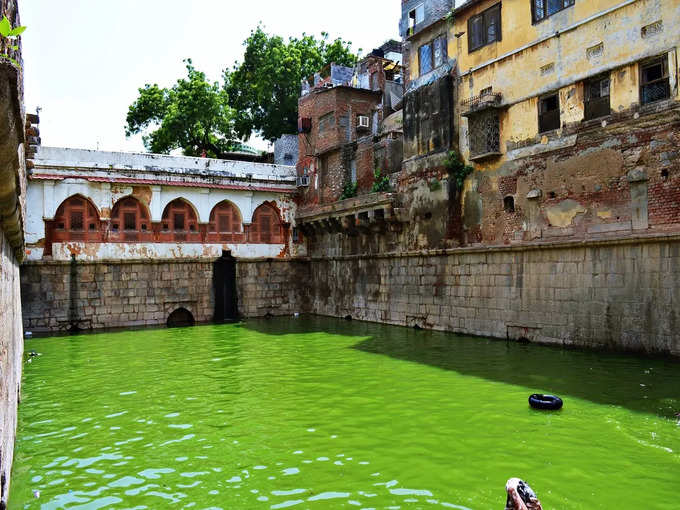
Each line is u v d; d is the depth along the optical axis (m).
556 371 12.27
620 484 6.49
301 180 28.62
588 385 10.93
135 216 25.09
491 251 17.50
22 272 22.47
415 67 21.31
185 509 6.14
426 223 20.31
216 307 26.34
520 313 16.50
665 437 8.00
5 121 4.55
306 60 37.81
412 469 7.12
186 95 34.81
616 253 13.84
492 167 17.94
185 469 7.35
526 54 16.73
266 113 38.09
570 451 7.58
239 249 27.23
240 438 8.56
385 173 23.27
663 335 12.76
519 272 16.56
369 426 8.99
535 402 9.63
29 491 6.73
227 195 27.14
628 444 7.77
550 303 15.55
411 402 10.35
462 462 7.31
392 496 6.33
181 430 9.05
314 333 20.84
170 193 25.73
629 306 13.50
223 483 6.84
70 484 6.93
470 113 18.08
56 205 23.36
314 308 28.12
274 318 26.97
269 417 9.68
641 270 13.25
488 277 17.66
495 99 17.59
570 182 15.38
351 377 12.72
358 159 25.11
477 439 8.20
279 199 28.50
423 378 12.31
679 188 12.79
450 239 19.17
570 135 15.38
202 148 36.94
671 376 11.24
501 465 7.17
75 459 7.81
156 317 24.88
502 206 17.50
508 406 9.84
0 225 6.51
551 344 15.48
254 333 21.31
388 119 26.73
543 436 8.22
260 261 27.62
